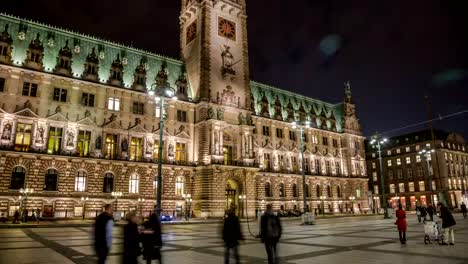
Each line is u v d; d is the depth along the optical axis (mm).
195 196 72500
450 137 138375
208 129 73500
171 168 71125
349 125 114750
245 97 82312
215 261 18156
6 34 59375
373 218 68312
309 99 113625
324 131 108000
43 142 58812
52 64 63469
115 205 63312
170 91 42688
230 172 73938
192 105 77188
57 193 58562
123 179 65312
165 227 47281
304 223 47906
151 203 67438
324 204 101375
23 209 54938
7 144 55594
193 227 47219
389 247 22500
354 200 108938
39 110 59625
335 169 108250
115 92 68375
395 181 141625
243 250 22328
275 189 90875
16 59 60125
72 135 61719
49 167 58812
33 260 18641
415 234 31281
